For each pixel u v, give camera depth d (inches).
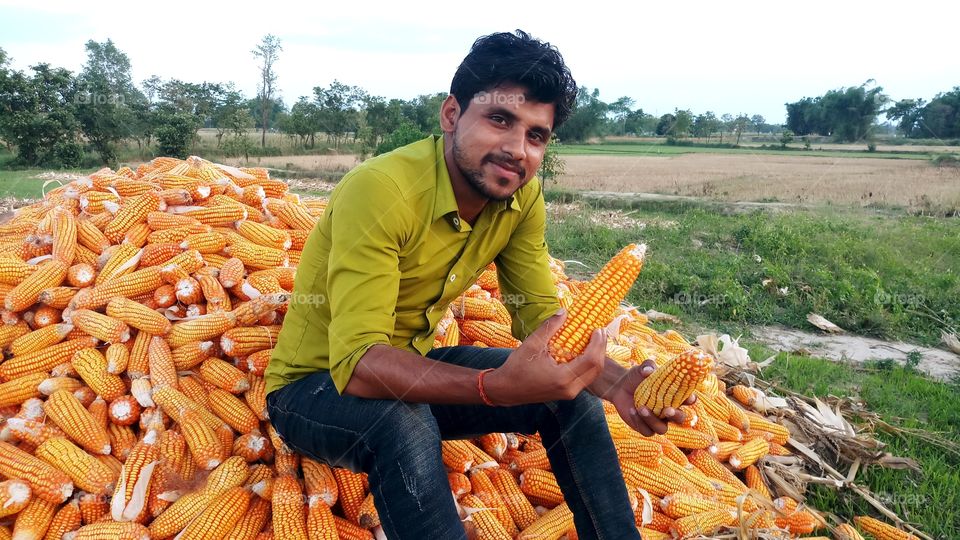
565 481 90.4
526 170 81.7
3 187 865.5
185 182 164.7
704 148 2861.7
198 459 102.4
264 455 110.0
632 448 122.0
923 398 215.3
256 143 2726.4
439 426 97.0
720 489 128.1
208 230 148.3
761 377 215.5
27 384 116.9
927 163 1915.6
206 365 120.1
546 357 70.5
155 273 132.7
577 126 3193.9
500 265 106.2
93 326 122.1
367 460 79.7
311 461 106.9
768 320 320.2
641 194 1103.0
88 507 97.7
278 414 91.0
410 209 81.1
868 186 1268.5
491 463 116.8
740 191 1201.4
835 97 3294.8
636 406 84.9
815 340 298.7
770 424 161.3
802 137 3390.7
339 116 2620.6
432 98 2410.2
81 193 160.7
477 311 144.6
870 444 160.2
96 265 140.3
